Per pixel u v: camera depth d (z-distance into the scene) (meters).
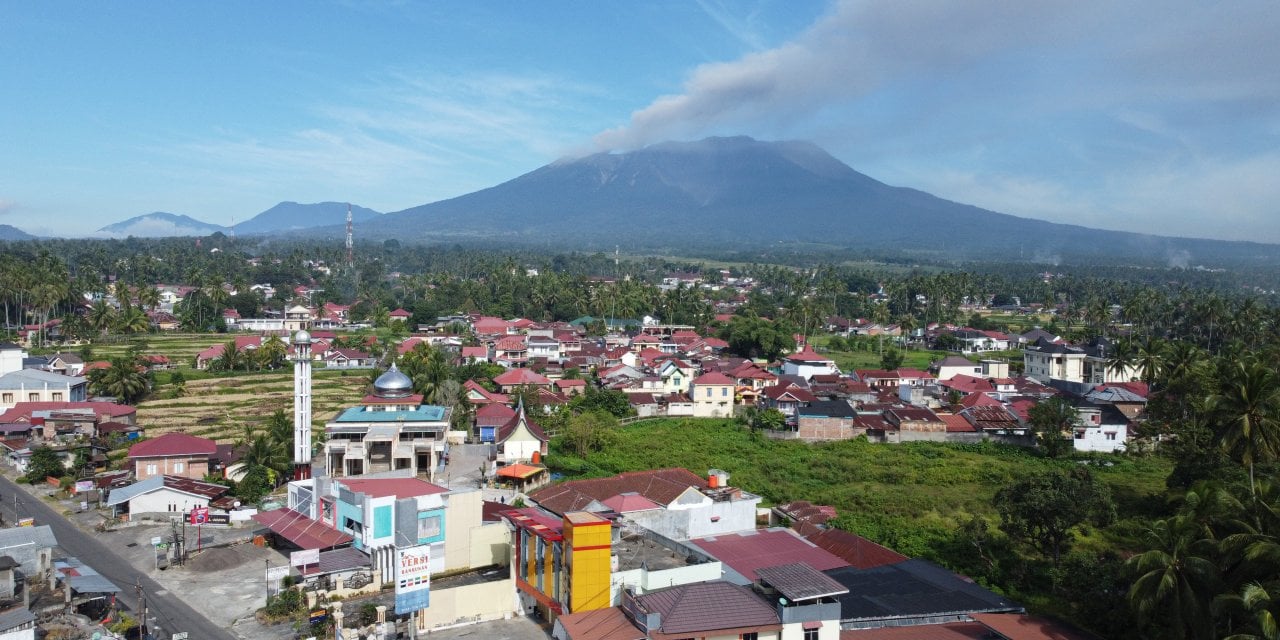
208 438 103.69
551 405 118.44
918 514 74.38
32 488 82.81
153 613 54.16
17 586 54.00
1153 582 45.94
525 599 55.72
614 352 163.50
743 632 44.47
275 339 157.12
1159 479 85.88
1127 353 127.94
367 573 58.59
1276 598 40.44
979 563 63.03
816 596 45.66
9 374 110.38
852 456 95.38
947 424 104.94
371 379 132.12
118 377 118.44
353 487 63.62
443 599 52.88
